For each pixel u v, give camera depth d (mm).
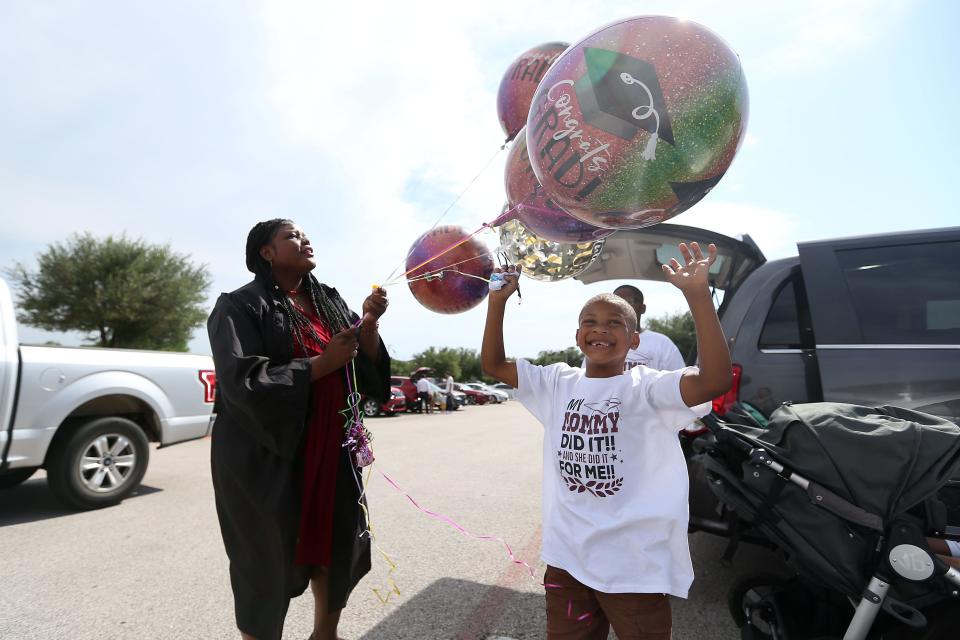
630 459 1712
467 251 2328
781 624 1972
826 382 2645
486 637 2385
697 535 3854
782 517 1812
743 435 1950
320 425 1963
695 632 2445
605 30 1592
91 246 26594
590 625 1713
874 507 1675
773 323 2902
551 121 1617
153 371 5051
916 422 1820
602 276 4320
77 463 4422
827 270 2889
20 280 25203
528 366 2062
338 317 2252
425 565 3254
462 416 18562
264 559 1806
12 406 4125
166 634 2412
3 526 4070
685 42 1493
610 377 1866
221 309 1863
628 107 1483
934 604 1742
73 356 4555
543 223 2053
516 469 6461
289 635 2418
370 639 2361
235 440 1821
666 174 1533
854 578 1692
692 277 1596
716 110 1478
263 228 2057
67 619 2551
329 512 1940
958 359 2521
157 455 7531
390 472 6242
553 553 1760
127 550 3510
